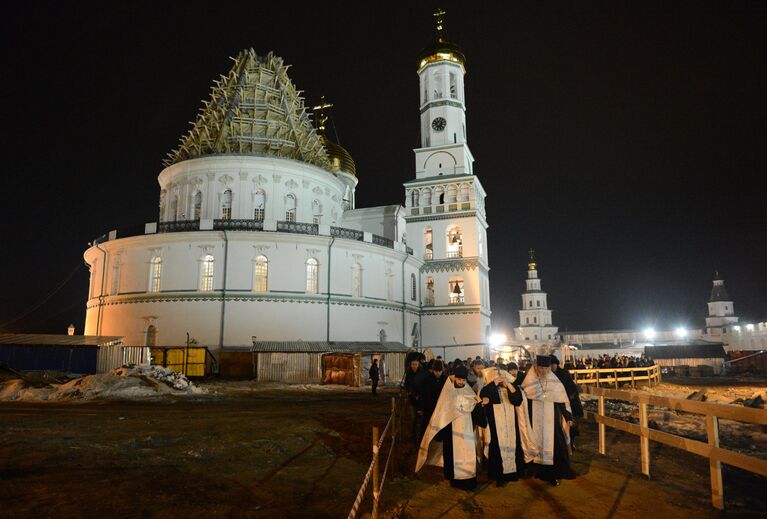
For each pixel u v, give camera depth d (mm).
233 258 41938
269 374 35469
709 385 37562
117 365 33281
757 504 8289
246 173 47156
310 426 15250
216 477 9523
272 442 12797
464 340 55969
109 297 43969
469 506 8180
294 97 55406
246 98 52094
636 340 111500
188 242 42219
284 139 50312
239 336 40656
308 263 44094
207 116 51438
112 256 45062
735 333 84375
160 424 15383
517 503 8328
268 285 42125
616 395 11258
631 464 10984
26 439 12648
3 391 23203
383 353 39094
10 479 9078
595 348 104125
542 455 9375
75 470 9750
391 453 9828
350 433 14352
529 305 118312
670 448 12758
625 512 7906
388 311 49438
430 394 10375
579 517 7691
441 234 59125
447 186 60000
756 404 18531
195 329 40562
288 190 48250
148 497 8227
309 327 42625
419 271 57875
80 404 20844
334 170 57656
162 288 41875
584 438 14102
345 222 61250
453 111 62719
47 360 32250
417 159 62094
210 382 33531
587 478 9797
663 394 27641
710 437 8195
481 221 61625
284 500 8273
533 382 9883
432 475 9992
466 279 57312
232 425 15297
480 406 9250
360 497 6191
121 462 10484
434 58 64000
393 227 59906
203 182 47469
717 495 8055
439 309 57156
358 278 47406
